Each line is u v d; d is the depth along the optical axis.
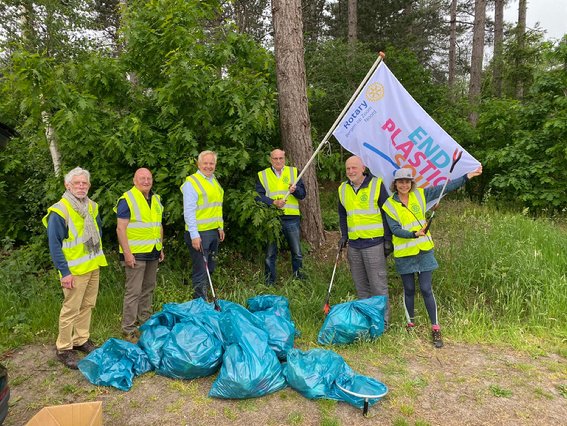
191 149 5.57
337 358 3.52
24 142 7.66
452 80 23.38
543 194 8.99
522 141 9.55
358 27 21.91
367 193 4.39
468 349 4.16
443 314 4.90
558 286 5.00
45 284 5.48
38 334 4.47
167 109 5.47
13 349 4.23
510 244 6.16
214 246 4.97
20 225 7.50
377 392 3.22
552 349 4.12
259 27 18.34
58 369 3.85
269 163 6.00
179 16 5.70
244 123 5.47
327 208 10.02
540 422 3.07
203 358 3.49
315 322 4.72
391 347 4.12
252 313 4.03
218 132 5.70
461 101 13.02
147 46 5.91
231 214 5.66
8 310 4.85
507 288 5.03
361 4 21.48
